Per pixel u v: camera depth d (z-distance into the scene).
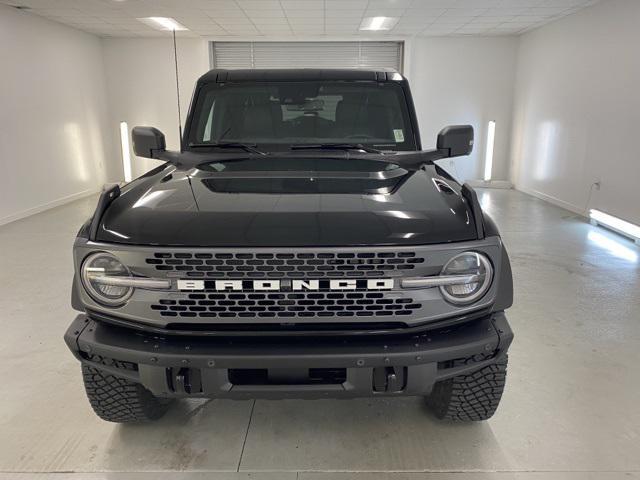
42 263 4.76
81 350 1.70
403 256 1.54
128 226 1.61
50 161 7.94
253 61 10.18
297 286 1.54
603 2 6.55
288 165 2.23
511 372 2.69
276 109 2.66
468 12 7.52
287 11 7.56
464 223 1.64
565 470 1.93
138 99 10.05
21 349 2.97
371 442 2.10
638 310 3.56
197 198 1.76
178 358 1.58
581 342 3.05
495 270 1.63
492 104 10.05
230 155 2.45
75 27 8.64
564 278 4.27
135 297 1.59
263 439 2.12
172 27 8.74
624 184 6.05
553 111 8.12
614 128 6.28
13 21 7.01
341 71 2.77
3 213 6.74
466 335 1.67
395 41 10.01
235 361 1.57
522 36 9.46
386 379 1.65
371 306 1.58
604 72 6.52
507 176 10.32
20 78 7.15
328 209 1.66
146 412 2.12
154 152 2.55
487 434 2.16
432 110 10.12
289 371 1.61
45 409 2.35
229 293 1.55
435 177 2.12
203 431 2.18
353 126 2.67
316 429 2.20
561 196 7.81
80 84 8.95
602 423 2.24
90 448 2.06
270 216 1.61
